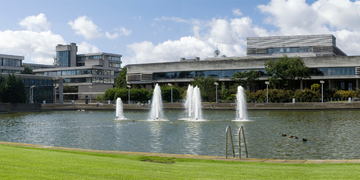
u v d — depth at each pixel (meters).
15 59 122.00
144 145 27.12
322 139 29.72
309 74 97.12
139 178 10.56
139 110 83.50
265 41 125.50
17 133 35.53
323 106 71.50
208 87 94.69
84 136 32.81
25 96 84.75
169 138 30.95
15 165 11.64
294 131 35.50
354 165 13.74
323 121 46.06
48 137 32.31
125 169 11.97
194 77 102.06
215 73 109.75
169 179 10.62
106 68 155.88
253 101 84.19
